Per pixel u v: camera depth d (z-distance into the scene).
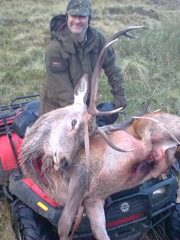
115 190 3.08
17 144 4.19
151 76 7.75
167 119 3.27
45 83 4.12
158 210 3.55
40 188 3.23
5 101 7.00
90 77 4.13
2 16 12.15
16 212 3.52
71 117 2.97
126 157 2.98
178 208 3.71
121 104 4.36
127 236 3.51
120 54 8.53
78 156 3.01
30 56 9.01
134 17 12.41
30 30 11.16
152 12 13.04
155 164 3.09
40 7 13.41
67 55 3.97
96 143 3.06
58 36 3.99
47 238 3.38
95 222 3.01
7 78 7.97
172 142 3.07
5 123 4.34
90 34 4.10
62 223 2.88
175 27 9.38
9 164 4.13
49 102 4.11
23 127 4.05
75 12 3.87
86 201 3.05
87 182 2.94
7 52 9.37
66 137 2.91
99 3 13.94
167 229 3.73
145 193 3.43
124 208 3.40
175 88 7.44
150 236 3.83
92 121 3.03
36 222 3.42
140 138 3.08
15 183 3.55
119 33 3.02
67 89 3.95
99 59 3.01
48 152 2.98
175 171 3.55
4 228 4.06
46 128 3.02
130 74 7.63
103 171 2.98
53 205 3.28
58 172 3.03
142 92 7.04
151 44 8.88
